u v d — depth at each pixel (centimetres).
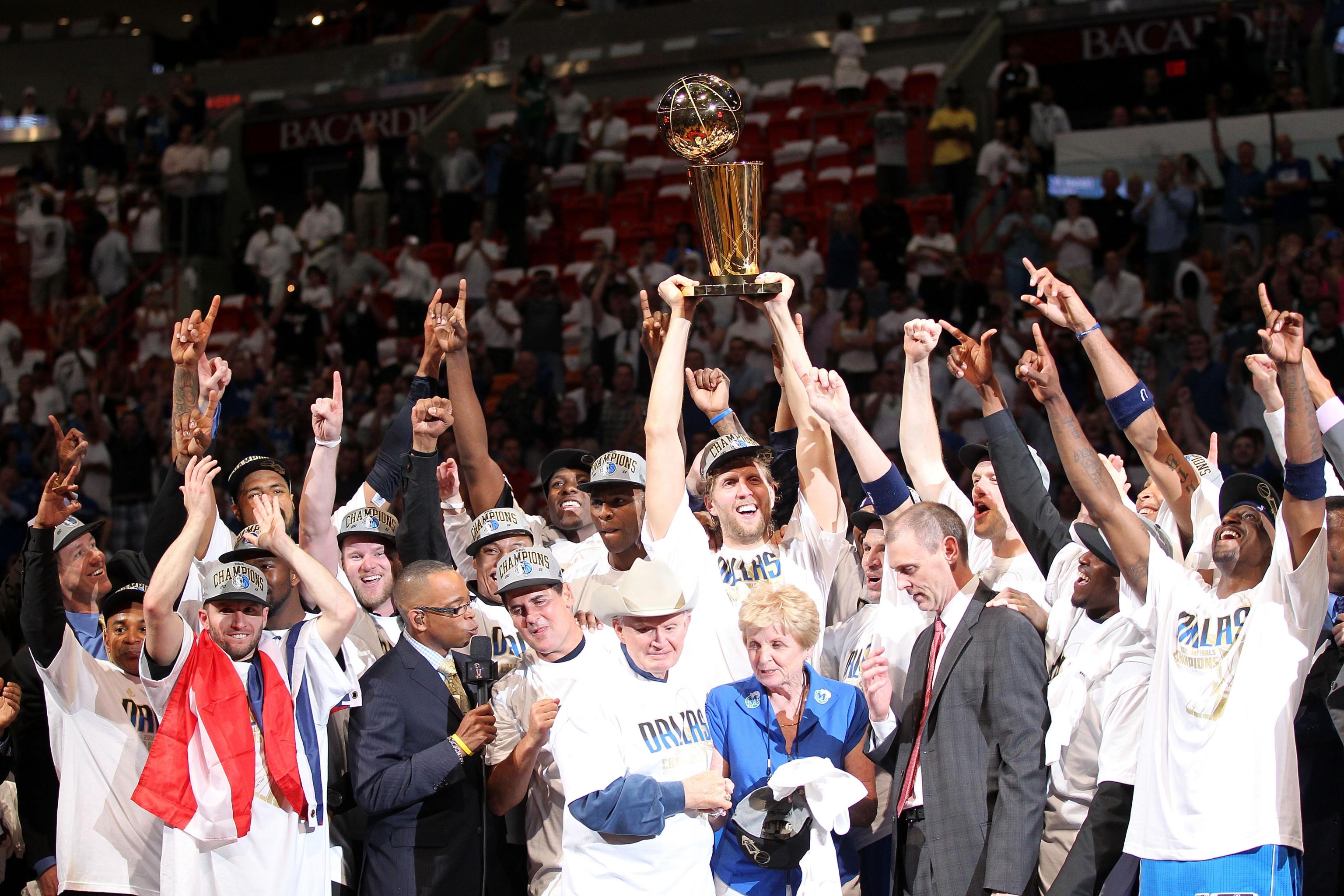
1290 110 1184
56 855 434
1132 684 387
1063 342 953
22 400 1227
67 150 1706
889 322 1055
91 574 441
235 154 1850
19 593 466
